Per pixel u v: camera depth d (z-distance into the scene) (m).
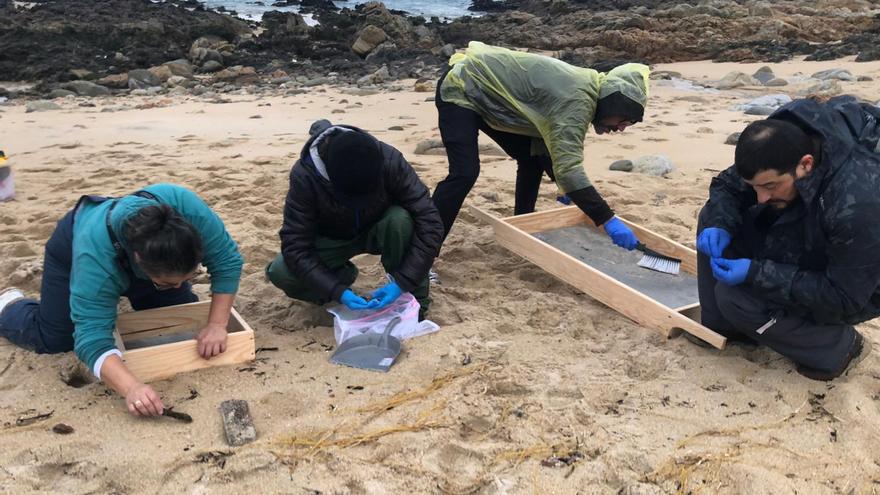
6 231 4.96
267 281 4.17
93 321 2.81
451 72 4.17
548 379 3.14
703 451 2.68
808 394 3.04
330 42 21.20
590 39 21.00
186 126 9.47
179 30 20.38
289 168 6.71
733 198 3.22
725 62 18.56
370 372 3.19
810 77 13.03
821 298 2.79
